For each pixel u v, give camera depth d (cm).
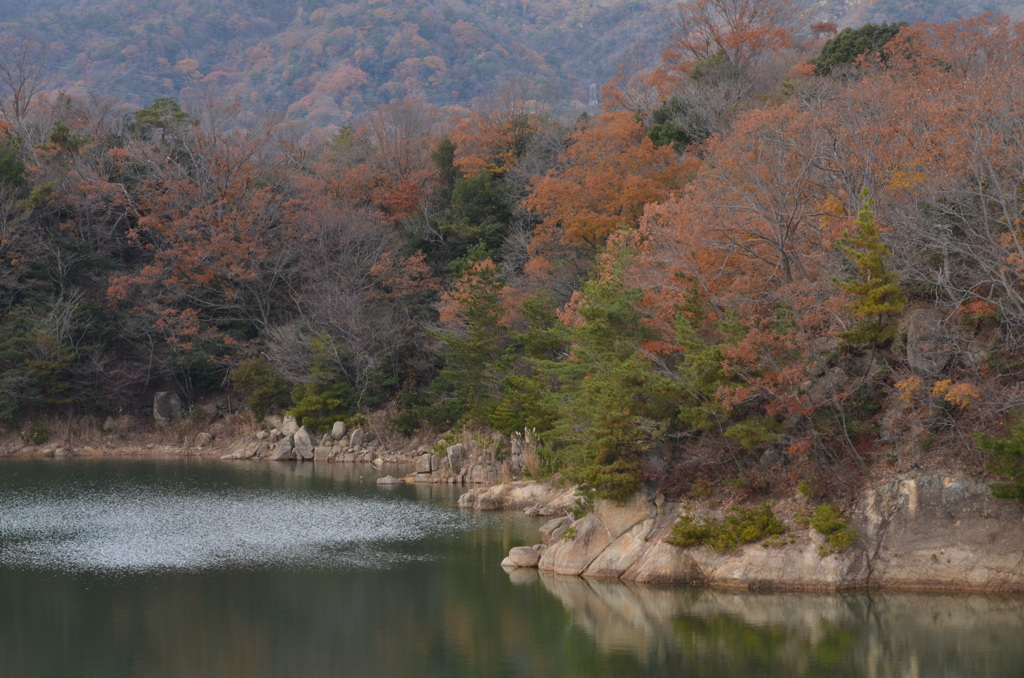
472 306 6009
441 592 3148
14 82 12562
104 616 2914
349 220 7938
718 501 3216
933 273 3241
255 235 7894
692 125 6862
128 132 9169
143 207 8138
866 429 3133
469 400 6047
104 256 7969
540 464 4962
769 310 3434
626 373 3306
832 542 2917
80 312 7588
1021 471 2761
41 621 2867
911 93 4169
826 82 5575
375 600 3070
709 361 3206
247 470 6353
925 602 2802
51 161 8262
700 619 2770
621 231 4381
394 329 7288
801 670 2364
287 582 3297
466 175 8444
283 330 7481
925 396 3091
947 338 3097
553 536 3684
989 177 3325
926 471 2988
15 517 4519
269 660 2523
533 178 7456
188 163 8619
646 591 3062
